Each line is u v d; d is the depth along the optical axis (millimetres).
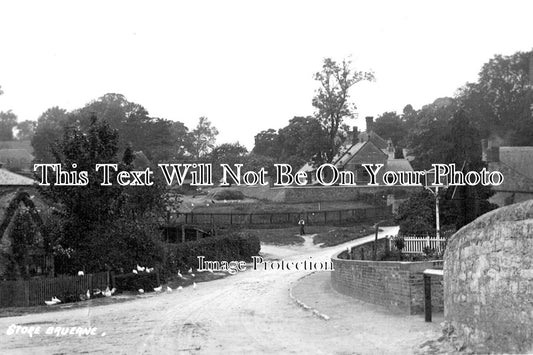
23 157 105750
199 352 14680
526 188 60844
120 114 108188
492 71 106562
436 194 34688
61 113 127000
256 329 17859
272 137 139625
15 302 26016
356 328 16688
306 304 22672
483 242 11508
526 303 9906
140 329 18750
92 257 31109
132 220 35219
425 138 72250
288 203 68812
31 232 29203
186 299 27531
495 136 98625
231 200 72688
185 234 52312
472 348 12000
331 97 75750
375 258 35719
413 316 17812
